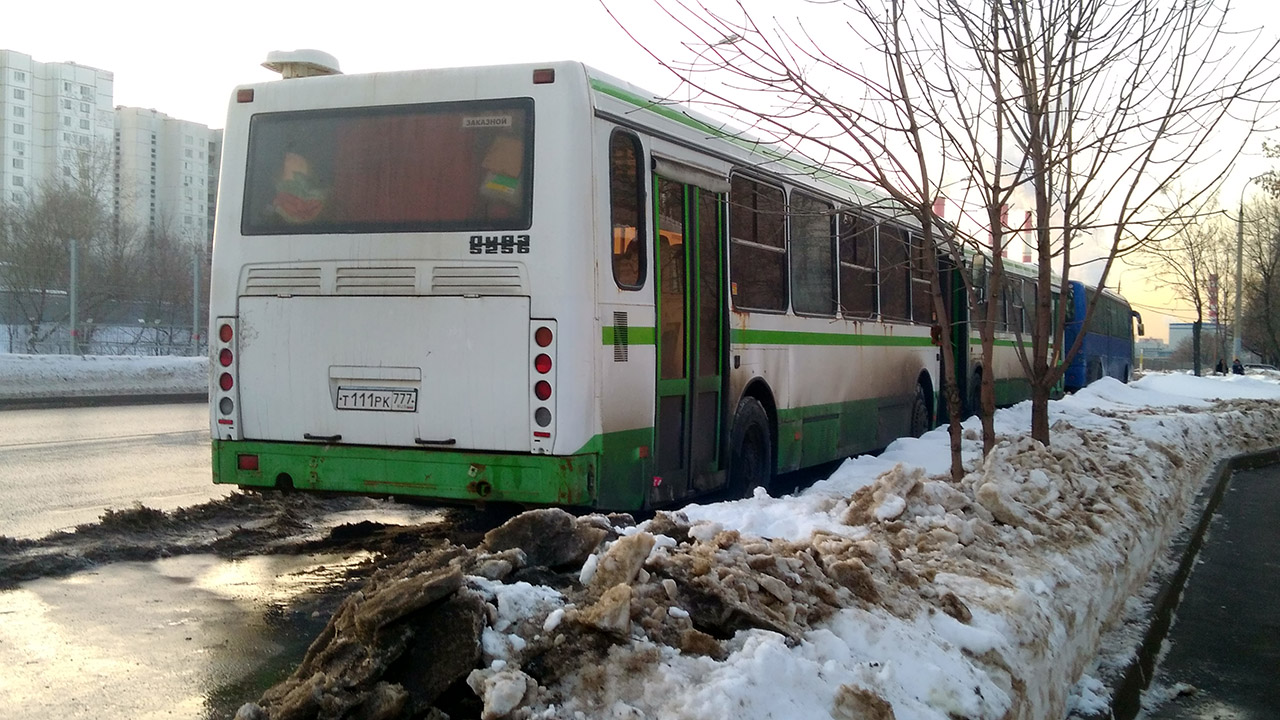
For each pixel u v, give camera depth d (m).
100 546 7.90
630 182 8.07
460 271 7.51
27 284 40.75
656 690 3.42
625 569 4.00
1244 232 47.12
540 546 4.48
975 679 4.17
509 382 7.39
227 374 8.00
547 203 7.40
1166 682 6.55
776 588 4.23
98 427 18.12
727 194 9.48
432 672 3.54
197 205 87.25
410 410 7.58
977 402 18.19
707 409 9.17
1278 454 19.41
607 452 7.58
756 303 10.13
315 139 7.96
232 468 8.00
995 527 6.62
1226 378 38.53
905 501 6.57
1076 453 9.78
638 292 8.05
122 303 45.00
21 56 78.31
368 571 7.45
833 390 11.95
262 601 6.66
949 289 16.42
